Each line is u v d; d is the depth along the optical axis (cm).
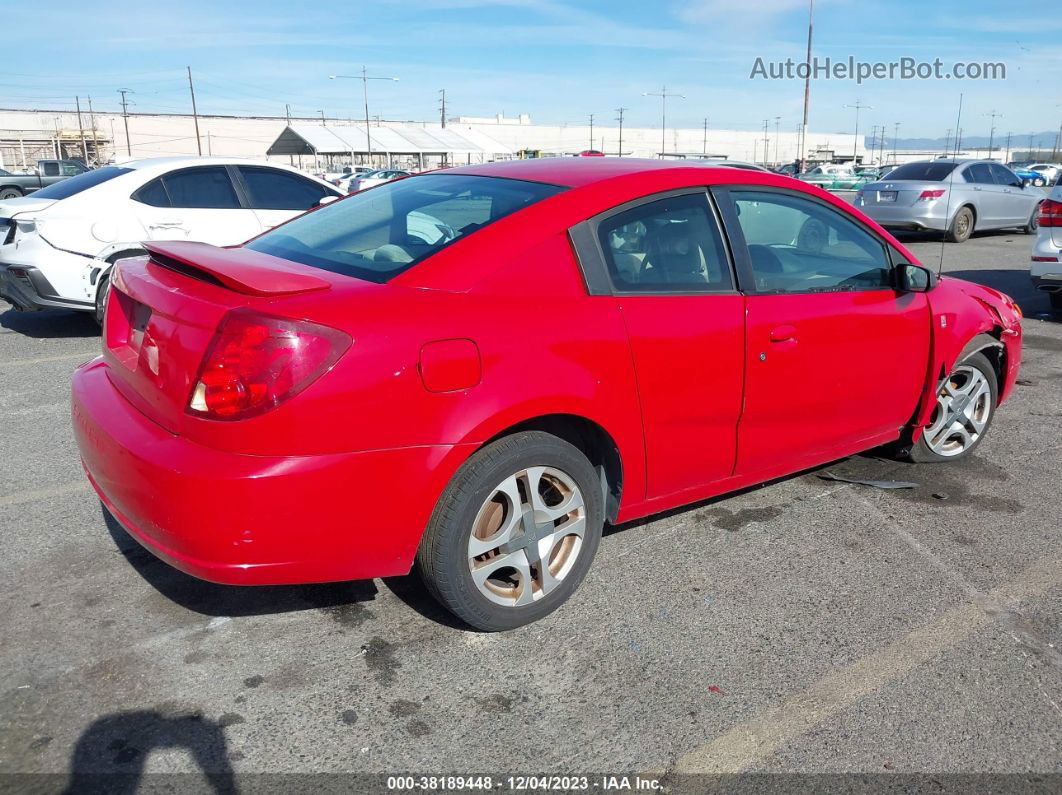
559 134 9762
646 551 345
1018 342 461
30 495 389
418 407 243
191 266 257
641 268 300
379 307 243
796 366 339
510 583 288
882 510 389
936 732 242
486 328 257
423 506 250
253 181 775
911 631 292
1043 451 472
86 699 247
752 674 266
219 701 248
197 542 231
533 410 263
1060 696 259
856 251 374
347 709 246
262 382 226
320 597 306
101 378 299
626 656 274
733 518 378
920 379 402
